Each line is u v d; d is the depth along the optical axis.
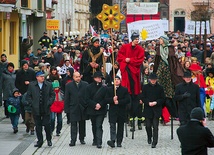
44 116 20.20
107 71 29.05
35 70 25.05
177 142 21.34
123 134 22.38
